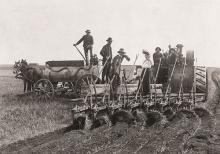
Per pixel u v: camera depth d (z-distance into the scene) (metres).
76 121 13.04
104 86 15.99
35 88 23.92
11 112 18.45
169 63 20.00
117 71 17.80
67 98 23.09
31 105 20.98
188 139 11.45
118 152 9.96
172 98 16.91
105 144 10.82
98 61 22.95
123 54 18.03
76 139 10.99
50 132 13.46
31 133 13.49
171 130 12.45
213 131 12.93
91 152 9.88
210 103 20.91
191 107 16.28
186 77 18.16
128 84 17.17
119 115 13.77
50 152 9.59
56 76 23.55
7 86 39.38
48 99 23.41
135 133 12.38
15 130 14.16
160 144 10.58
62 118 17.08
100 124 13.28
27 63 26.09
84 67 22.95
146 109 15.20
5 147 11.12
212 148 10.37
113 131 12.12
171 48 20.09
